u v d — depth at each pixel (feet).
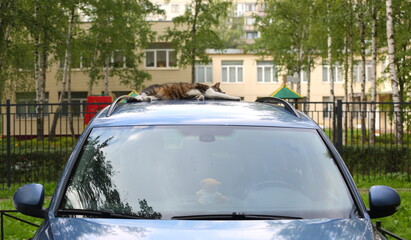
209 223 10.89
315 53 130.52
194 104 14.76
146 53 159.33
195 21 127.24
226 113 13.88
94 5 106.42
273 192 11.85
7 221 27.86
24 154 46.06
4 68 103.55
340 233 10.55
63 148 47.67
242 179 12.07
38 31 80.64
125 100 17.38
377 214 11.86
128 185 11.99
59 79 122.01
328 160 12.71
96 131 13.26
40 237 10.69
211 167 12.25
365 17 86.43
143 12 128.98
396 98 67.36
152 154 12.50
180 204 11.59
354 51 113.39
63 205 11.66
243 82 186.39
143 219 11.17
